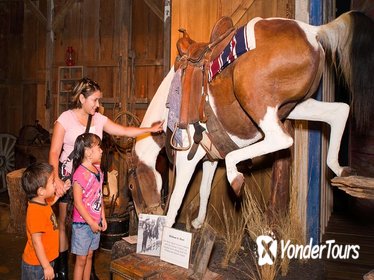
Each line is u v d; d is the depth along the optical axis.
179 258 2.21
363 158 4.93
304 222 2.79
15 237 3.78
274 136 1.88
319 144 2.80
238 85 1.95
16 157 5.10
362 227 3.91
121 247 2.62
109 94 4.87
